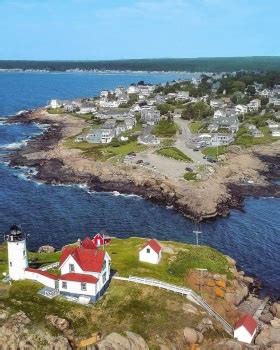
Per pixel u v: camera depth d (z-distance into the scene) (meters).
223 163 161.00
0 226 108.19
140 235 105.94
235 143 189.88
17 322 55.00
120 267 71.25
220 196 128.75
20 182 145.38
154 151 172.75
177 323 58.44
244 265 90.62
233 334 62.00
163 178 140.75
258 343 61.84
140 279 66.19
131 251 78.38
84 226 110.00
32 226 108.88
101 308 59.97
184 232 108.31
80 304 60.19
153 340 55.50
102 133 192.00
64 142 193.88
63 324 55.59
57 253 80.12
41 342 52.97
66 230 107.12
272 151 183.25
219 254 82.00
